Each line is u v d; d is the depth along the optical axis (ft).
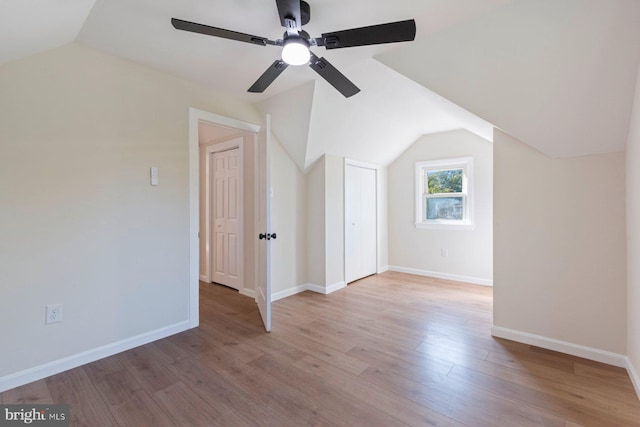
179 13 5.84
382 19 6.18
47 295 6.36
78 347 6.78
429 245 15.39
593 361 6.98
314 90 9.30
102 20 6.04
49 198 6.40
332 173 12.94
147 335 7.94
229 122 10.01
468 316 9.87
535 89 6.43
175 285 8.54
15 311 5.98
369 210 15.44
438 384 6.07
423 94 9.27
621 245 6.77
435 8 5.94
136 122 7.77
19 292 6.03
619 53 5.45
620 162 6.76
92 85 7.03
